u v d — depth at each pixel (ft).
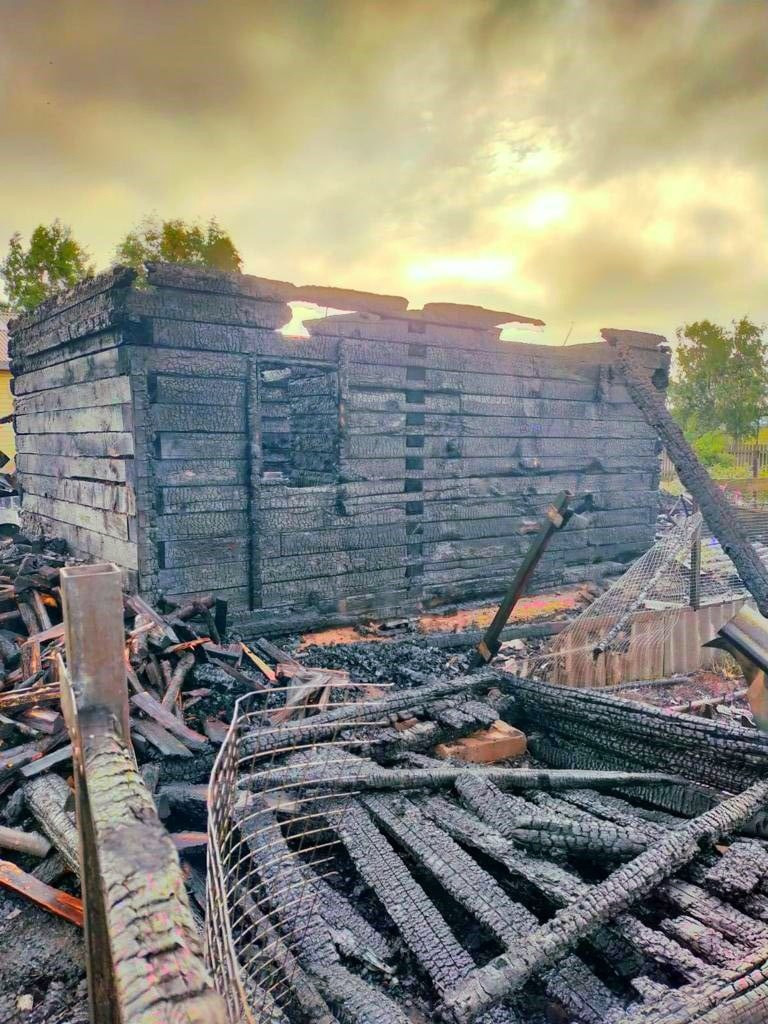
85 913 5.31
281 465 30.40
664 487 74.84
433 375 26.76
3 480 41.70
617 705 13.35
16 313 75.82
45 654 15.97
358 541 25.08
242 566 22.35
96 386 22.13
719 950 7.38
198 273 20.58
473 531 28.60
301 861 10.28
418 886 8.87
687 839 8.82
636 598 19.74
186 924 3.33
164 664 15.85
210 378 21.22
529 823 10.02
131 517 20.52
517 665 19.24
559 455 31.24
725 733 11.51
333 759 12.07
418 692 14.88
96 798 4.44
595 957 8.32
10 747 12.89
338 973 7.43
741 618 11.04
